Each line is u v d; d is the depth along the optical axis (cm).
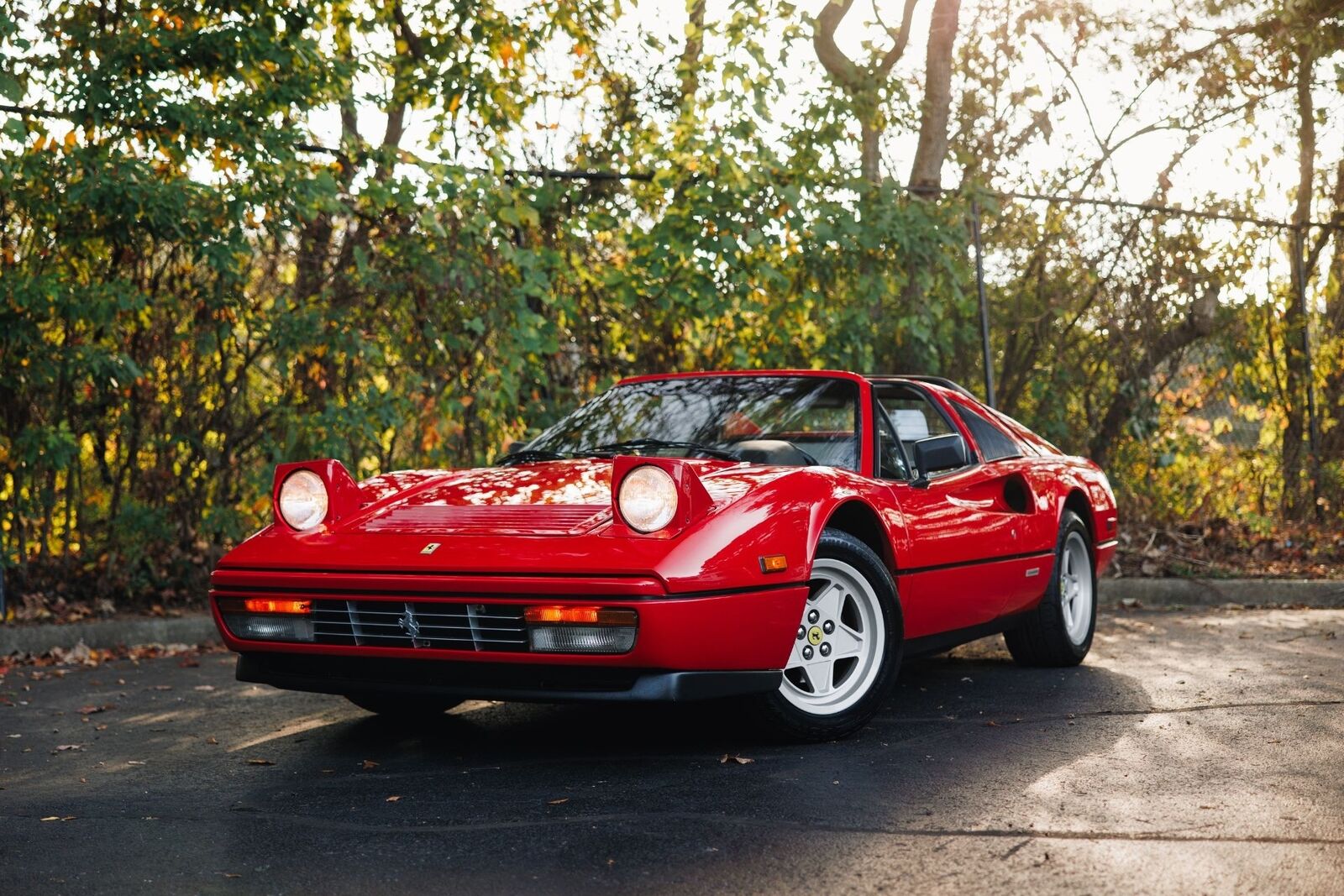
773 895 254
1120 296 961
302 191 692
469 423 779
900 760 372
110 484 727
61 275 673
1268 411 1002
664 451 450
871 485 425
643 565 344
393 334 757
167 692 534
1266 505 987
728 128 798
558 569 349
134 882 272
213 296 712
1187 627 680
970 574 465
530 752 395
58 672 595
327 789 354
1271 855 273
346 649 377
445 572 361
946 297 897
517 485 410
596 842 292
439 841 298
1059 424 959
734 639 358
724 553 355
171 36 680
